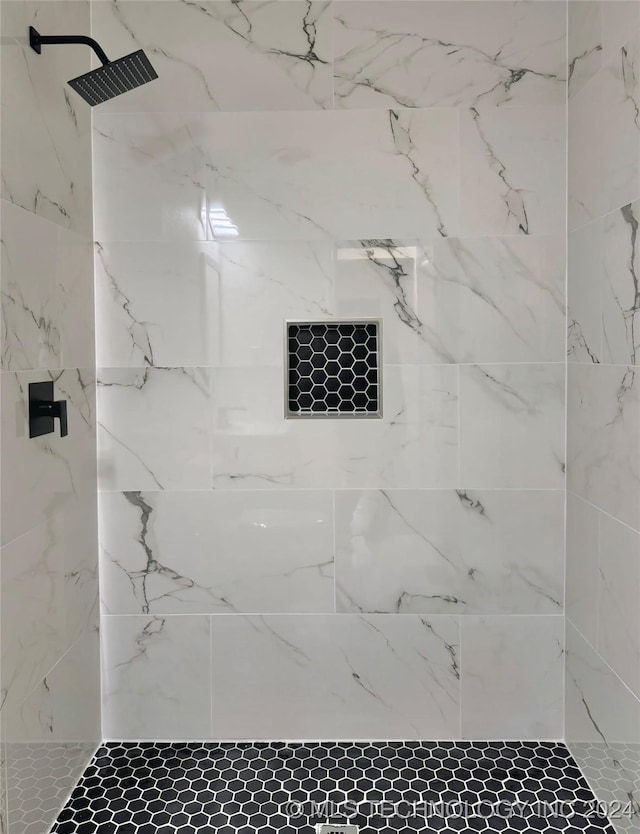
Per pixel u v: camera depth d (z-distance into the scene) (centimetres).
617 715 158
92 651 191
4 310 138
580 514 181
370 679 197
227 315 192
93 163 191
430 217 190
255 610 196
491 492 194
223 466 194
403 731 197
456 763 186
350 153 189
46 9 160
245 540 196
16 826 144
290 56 188
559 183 189
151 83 189
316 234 191
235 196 190
